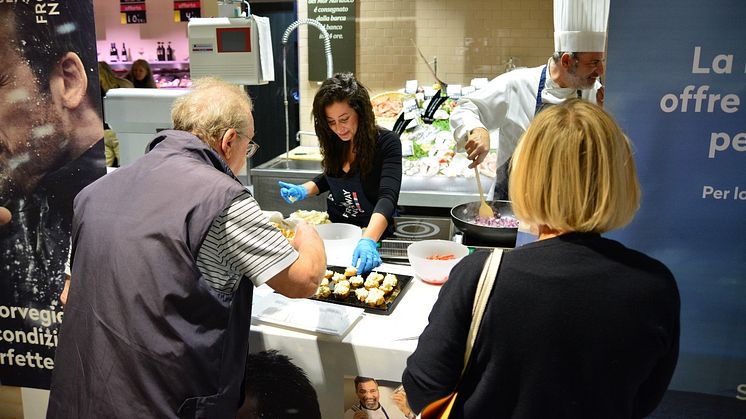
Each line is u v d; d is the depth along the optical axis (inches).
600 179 34.8
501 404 36.8
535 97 92.6
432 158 129.3
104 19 204.5
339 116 85.6
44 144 65.8
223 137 52.8
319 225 84.1
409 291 68.0
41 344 70.4
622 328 33.9
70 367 48.9
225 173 52.1
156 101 91.7
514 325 35.1
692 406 54.9
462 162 125.6
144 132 94.4
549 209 35.9
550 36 147.3
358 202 94.3
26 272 68.9
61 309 69.0
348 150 91.5
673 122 50.4
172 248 46.0
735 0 47.5
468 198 114.3
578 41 74.4
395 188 86.7
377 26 155.0
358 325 59.5
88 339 47.7
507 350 35.5
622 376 34.7
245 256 48.0
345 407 58.6
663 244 52.6
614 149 35.1
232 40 101.9
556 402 35.3
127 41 205.8
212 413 49.7
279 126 177.6
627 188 35.7
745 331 52.7
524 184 36.9
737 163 50.1
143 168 49.9
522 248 36.8
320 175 102.4
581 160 34.9
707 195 51.1
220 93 54.1
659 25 49.0
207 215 46.6
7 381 72.3
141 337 45.9
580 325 34.2
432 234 86.4
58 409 49.4
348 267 69.7
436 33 152.8
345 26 156.3
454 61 154.0
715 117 49.7
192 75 105.2
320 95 86.2
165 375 46.3
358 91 86.0
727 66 48.6
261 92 175.3
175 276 45.9
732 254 51.7
